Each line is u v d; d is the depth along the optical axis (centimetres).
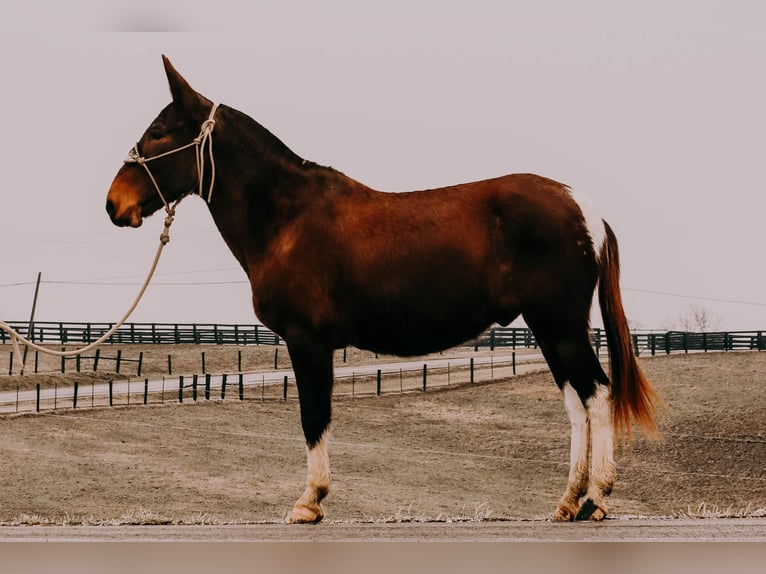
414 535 571
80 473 2402
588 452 632
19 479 2322
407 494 2259
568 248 616
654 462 2416
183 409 3111
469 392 3284
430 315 631
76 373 3597
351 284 632
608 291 630
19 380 3469
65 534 612
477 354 3959
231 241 670
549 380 3403
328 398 638
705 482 2261
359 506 2145
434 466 2514
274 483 2388
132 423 2914
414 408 3105
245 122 670
